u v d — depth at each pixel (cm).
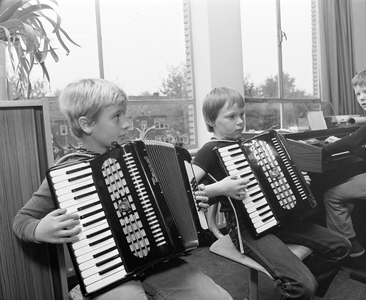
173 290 91
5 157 87
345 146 157
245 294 154
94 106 96
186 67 244
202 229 101
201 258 195
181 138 242
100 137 100
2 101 86
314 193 182
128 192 87
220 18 230
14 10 114
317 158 157
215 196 112
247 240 115
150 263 86
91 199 83
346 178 187
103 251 81
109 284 81
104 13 205
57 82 188
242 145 121
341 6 309
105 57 207
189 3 237
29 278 92
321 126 198
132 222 86
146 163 91
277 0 294
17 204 90
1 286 87
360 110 322
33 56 126
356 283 160
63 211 80
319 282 127
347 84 314
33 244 92
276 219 117
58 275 95
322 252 118
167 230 90
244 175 116
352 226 169
